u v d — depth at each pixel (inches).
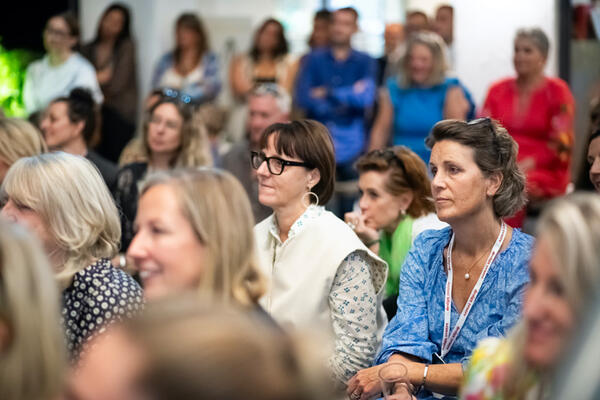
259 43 356.2
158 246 93.6
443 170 125.5
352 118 299.7
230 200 95.7
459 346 126.2
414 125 273.6
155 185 95.2
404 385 121.0
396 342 128.3
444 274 130.5
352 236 138.5
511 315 120.9
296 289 135.4
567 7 298.8
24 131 175.2
